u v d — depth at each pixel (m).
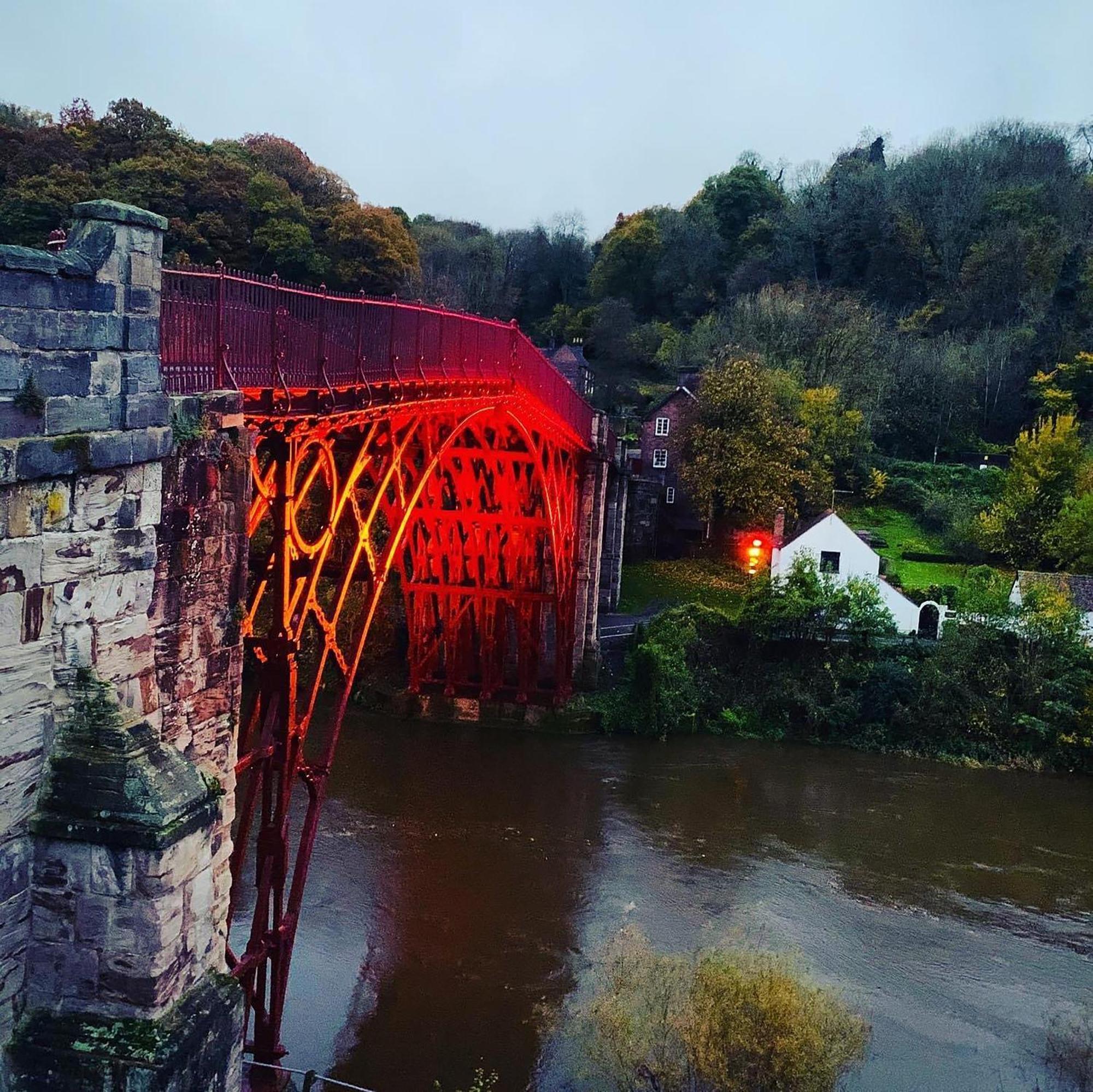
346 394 14.44
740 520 51.09
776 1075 13.97
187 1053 7.89
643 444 53.94
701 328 67.12
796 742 34.50
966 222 71.62
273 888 14.65
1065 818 28.52
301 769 14.73
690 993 15.12
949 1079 16.28
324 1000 18.19
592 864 24.11
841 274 72.56
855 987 19.02
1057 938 21.39
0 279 6.81
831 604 35.69
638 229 78.12
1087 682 33.62
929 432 57.47
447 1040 17.11
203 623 9.52
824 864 24.73
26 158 46.59
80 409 7.59
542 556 34.28
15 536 7.14
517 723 33.84
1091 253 66.38
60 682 7.77
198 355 10.51
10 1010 7.77
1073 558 42.59
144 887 7.70
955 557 46.25
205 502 9.38
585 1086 15.79
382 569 16.97
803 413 52.03
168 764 8.16
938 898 23.12
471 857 24.23
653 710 33.84
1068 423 45.97
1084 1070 16.34
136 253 8.18
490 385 21.95
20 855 7.68
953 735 33.97
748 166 83.75
